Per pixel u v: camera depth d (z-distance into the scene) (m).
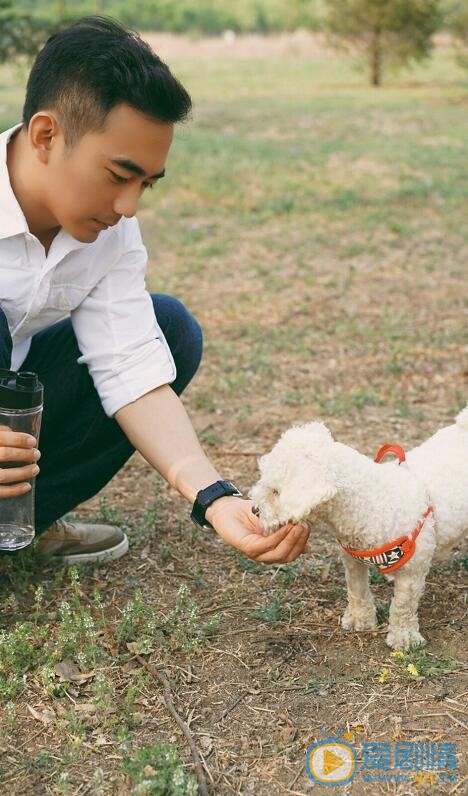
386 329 6.55
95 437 3.25
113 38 2.38
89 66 2.34
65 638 2.91
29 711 2.70
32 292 2.85
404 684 2.81
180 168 12.89
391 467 2.96
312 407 5.14
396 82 26.42
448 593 3.31
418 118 18.45
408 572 2.89
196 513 2.73
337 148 14.77
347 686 2.81
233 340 6.36
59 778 2.43
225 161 13.55
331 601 3.28
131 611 3.04
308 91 24.34
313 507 2.57
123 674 2.86
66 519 3.84
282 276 8.05
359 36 25.27
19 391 2.53
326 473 2.62
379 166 13.26
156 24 55.03
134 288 2.99
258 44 49.12
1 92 22.62
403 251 8.91
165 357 2.95
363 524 2.80
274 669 2.89
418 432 4.79
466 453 3.06
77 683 2.81
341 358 5.97
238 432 4.82
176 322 3.32
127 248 2.97
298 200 11.09
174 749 2.46
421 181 12.08
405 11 23.88
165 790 2.35
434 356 6.00
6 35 9.41
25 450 2.56
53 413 3.23
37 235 2.82
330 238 9.37
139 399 2.89
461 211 10.54
